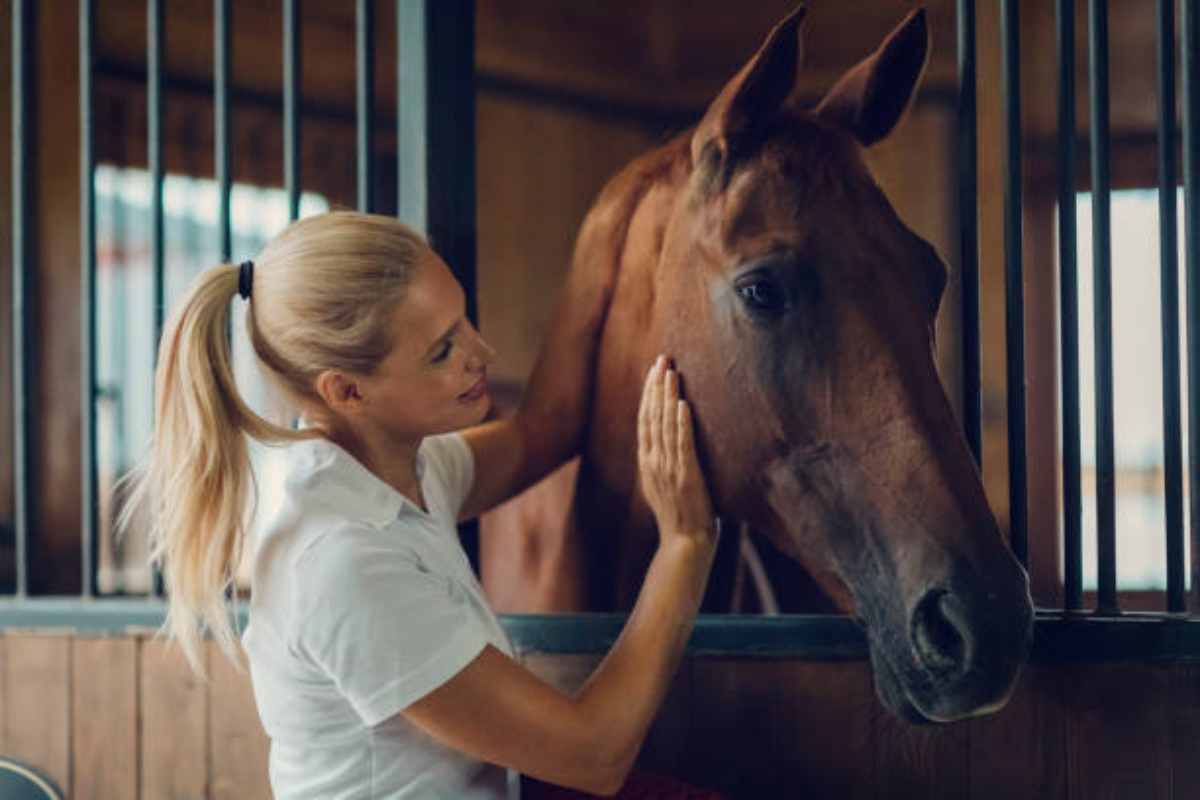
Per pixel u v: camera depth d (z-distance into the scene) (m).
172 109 3.73
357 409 1.33
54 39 3.52
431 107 1.78
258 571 1.29
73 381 3.57
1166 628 1.59
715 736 1.70
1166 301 1.61
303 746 1.29
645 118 4.51
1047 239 4.14
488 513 2.32
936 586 1.45
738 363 1.62
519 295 4.35
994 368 3.84
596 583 2.02
